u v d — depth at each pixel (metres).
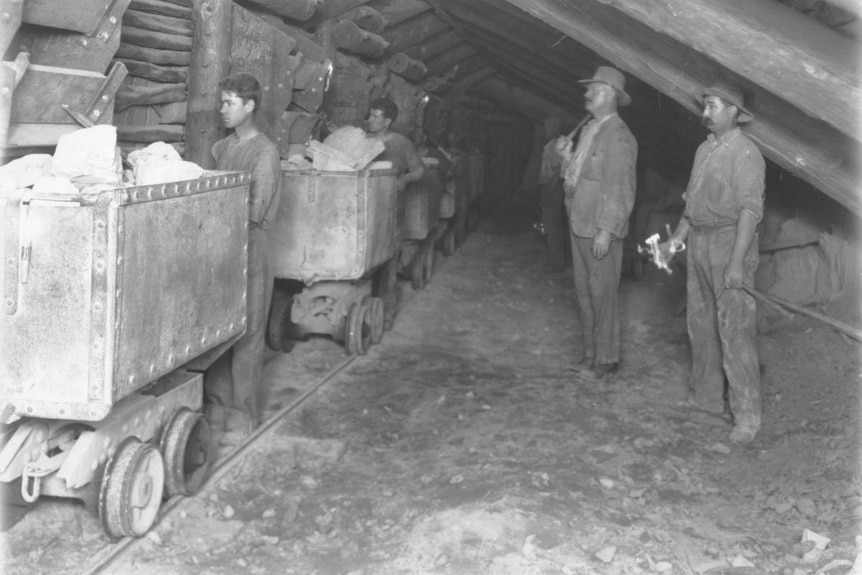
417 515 4.43
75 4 4.27
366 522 4.45
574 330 8.83
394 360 7.56
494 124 19.34
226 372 5.51
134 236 3.55
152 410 4.23
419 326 8.79
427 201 9.57
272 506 4.64
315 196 6.83
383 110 8.16
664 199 10.58
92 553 3.88
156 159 4.21
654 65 5.27
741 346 5.78
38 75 4.14
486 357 7.88
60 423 3.81
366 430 5.86
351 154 7.35
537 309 9.63
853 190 4.75
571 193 7.07
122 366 3.53
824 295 6.93
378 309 7.94
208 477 4.78
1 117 3.92
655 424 6.05
